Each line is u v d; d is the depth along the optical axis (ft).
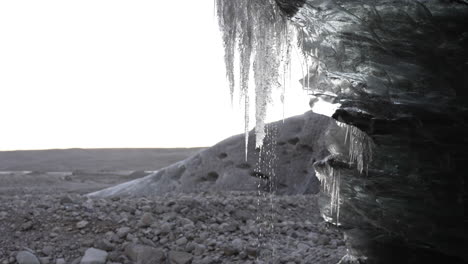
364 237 13.34
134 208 23.34
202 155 45.96
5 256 18.28
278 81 12.68
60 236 20.04
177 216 22.84
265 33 12.61
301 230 23.41
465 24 8.79
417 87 10.04
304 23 10.82
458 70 9.37
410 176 11.20
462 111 9.77
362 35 9.91
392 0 8.91
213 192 35.01
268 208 27.22
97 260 17.87
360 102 11.05
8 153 185.78
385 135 11.03
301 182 41.63
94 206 23.68
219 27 13.44
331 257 17.75
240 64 13.43
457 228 10.85
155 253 18.39
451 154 10.36
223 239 20.77
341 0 9.38
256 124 13.23
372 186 12.19
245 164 43.65
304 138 42.29
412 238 11.77
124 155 194.29
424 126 10.37
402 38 9.45
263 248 19.88
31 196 27.84
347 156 13.08
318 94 11.91
